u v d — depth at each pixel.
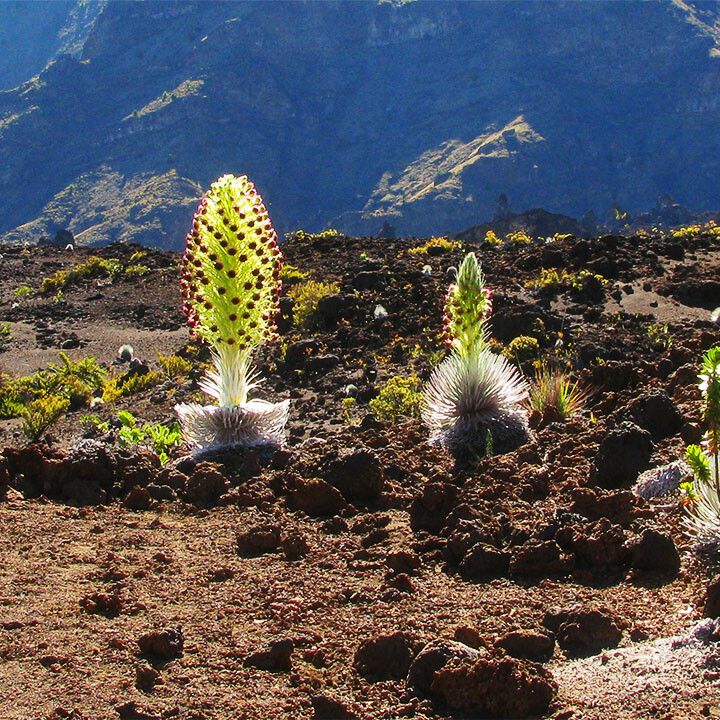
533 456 6.69
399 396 9.58
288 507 6.13
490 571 5.22
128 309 17.30
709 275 13.21
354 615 4.82
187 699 4.20
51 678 4.32
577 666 4.40
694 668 4.21
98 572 5.18
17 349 15.43
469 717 4.11
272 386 11.26
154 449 7.82
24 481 6.27
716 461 5.07
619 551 5.20
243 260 7.04
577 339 11.20
